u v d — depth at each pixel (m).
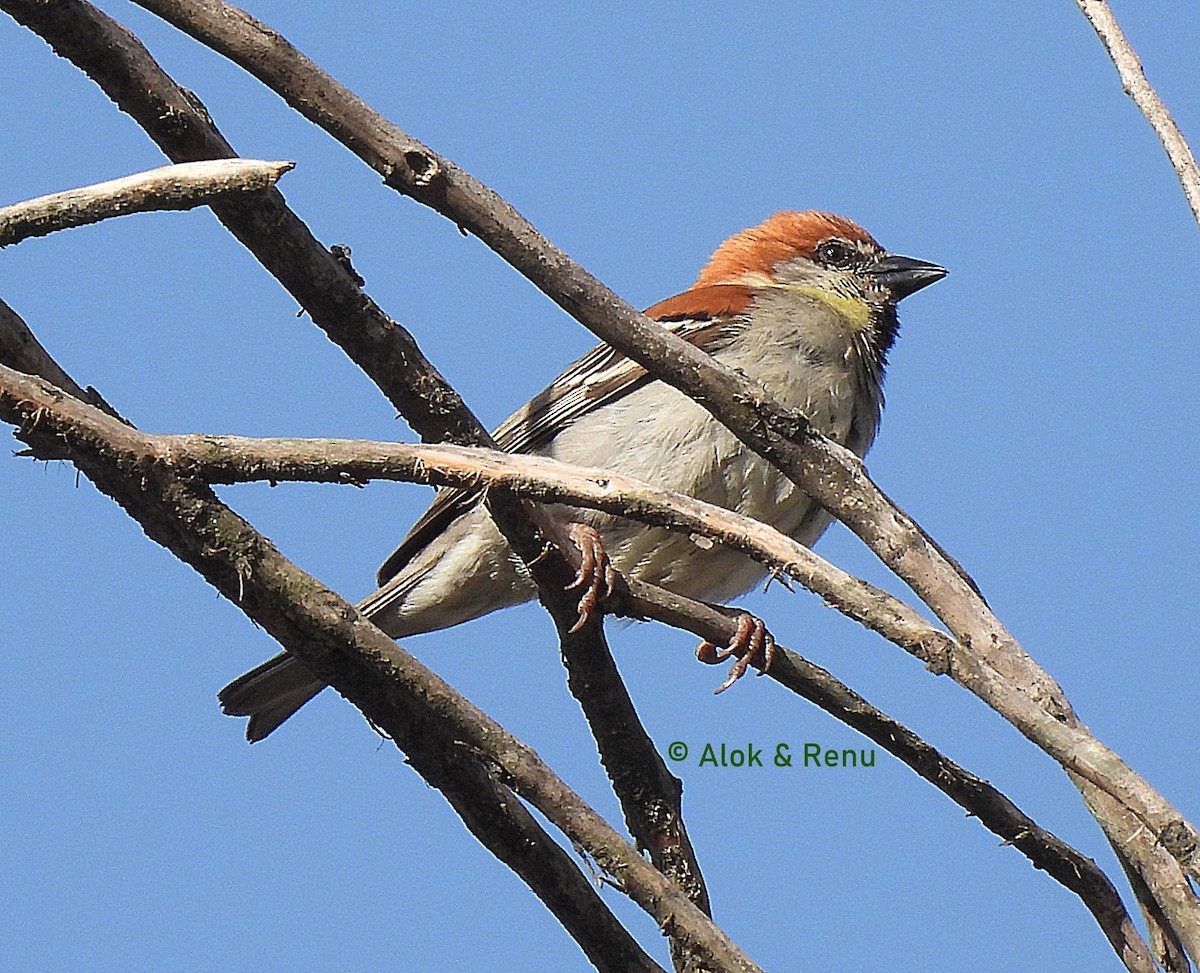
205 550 6.62
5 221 5.96
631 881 6.35
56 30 6.98
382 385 7.84
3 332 6.89
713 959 6.29
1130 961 7.21
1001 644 6.36
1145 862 6.21
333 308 7.64
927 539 6.98
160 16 6.58
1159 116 6.77
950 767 7.61
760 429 6.93
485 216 6.74
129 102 7.20
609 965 7.03
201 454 6.51
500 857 6.97
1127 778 5.54
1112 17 7.08
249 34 6.49
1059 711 6.15
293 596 6.66
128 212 6.02
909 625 5.85
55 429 6.40
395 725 6.88
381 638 6.63
